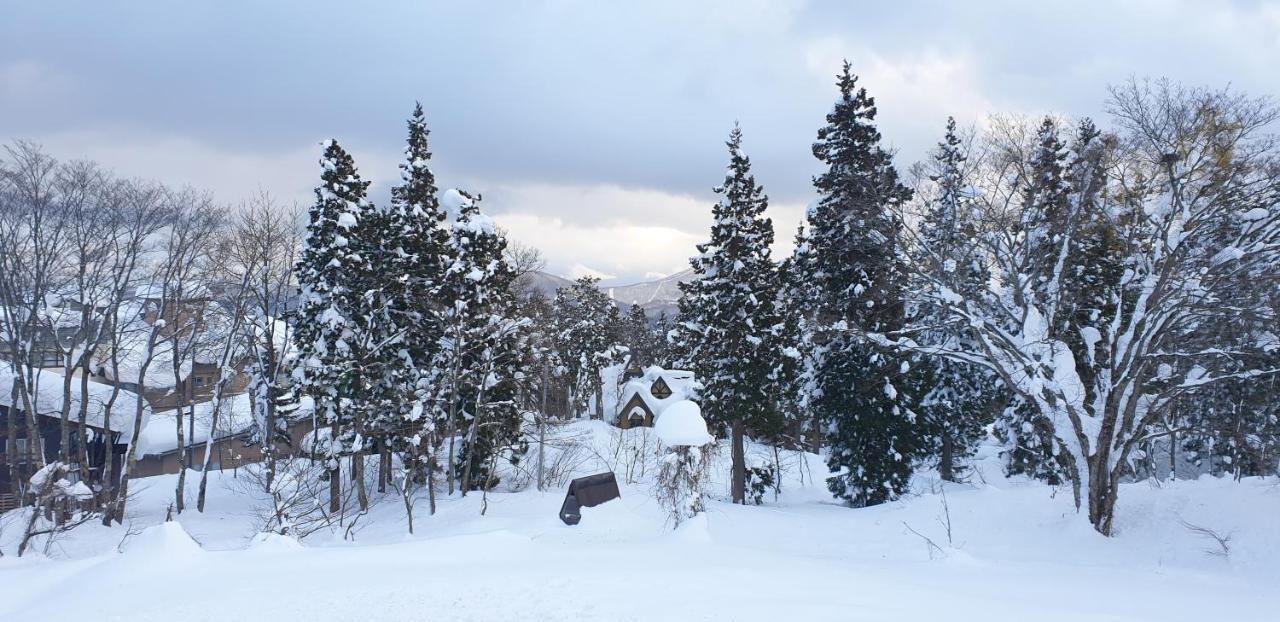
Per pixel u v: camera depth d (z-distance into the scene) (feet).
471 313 106.42
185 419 177.68
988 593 41.98
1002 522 71.05
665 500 72.49
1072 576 50.34
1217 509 59.31
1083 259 83.97
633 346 325.42
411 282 110.22
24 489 102.06
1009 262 72.74
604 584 39.83
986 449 155.53
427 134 116.37
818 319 95.04
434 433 104.32
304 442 108.99
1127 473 103.96
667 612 33.81
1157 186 65.72
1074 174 70.54
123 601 37.29
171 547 45.70
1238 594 44.52
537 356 121.39
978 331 70.64
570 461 133.90
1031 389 67.62
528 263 142.82
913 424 99.50
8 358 110.63
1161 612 38.73
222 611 34.88
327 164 103.60
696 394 109.09
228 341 116.98
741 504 98.12
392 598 36.70
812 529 75.66
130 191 102.17
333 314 101.09
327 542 83.46
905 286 77.87
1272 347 62.80
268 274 114.42
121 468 146.10
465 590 38.32
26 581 44.29
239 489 142.00
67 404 102.94
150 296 116.78
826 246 96.89
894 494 98.68
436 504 101.71
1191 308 61.67
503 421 112.88
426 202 115.14
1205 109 61.52
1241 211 62.59
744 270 100.78
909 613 34.60
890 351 91.35
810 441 176.76
